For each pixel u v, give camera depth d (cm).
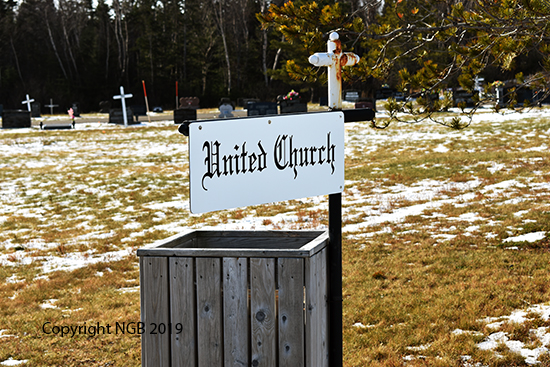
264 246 326
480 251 782
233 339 265
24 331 601
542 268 675
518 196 1152
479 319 536
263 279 261
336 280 283
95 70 7450
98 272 875
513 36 432
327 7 452
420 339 504
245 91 7019
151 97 7400
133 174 1964
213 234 328
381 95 4712
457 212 1069
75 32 8012
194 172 240
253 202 256
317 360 269
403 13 486
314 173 273
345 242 920
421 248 838
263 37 7138
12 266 940
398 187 1425
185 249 266
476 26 436
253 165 255
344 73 480
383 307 594
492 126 2489
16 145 2944
